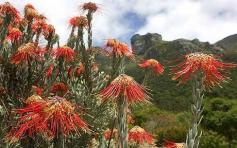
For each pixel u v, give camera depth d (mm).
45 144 4395
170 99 36531
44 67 6371
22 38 6586
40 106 2805
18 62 5836
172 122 24281
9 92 6141
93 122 5742
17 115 5547
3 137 4906
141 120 24328
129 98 3006
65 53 6004
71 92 6113
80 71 6465
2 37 6176
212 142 16875
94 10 6336
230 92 29016
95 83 6203
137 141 4754
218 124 20516
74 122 2795
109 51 5199
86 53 6289
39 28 6582
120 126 3072
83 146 5668
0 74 6117
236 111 20328
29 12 6684
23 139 4480
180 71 2914
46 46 6465
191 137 2893
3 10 6203
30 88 6043
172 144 3777
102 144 5246
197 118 2936
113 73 5207
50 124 2834
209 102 21938
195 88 2945
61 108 2754
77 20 6371
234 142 18312
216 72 2902
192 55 2939
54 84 6145
